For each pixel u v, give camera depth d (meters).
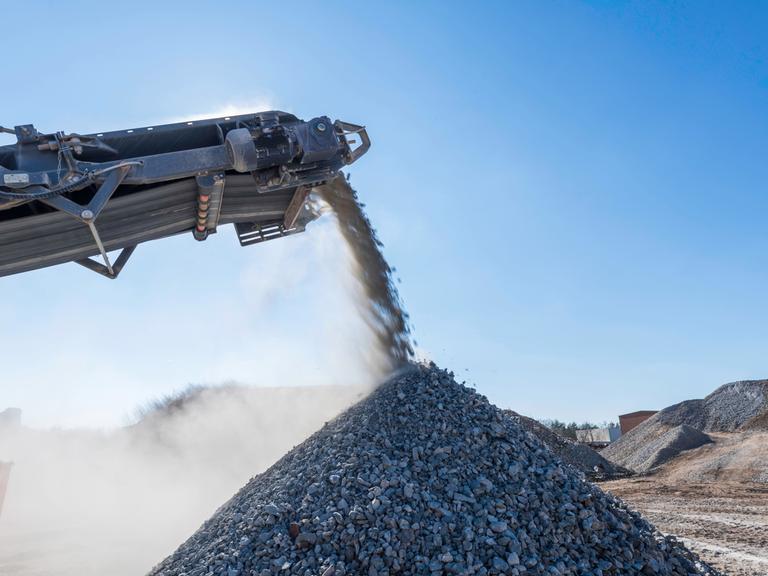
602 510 8.97
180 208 10.45
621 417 70.88
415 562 7.62
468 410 10.45
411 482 8.74
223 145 9.90
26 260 9.76
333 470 9.33
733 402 48.66
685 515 19.75
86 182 9.09
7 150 8.97
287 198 11.45
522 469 9.26
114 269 10.81
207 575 8.22
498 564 7.54
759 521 18.14
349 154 10.59
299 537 8.08
